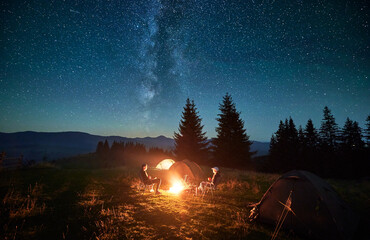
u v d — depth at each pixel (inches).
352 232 156.9
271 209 185.6
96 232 158.9
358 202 251.6
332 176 1115.9
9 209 201.9
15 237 145.2
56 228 164.4
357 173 1077.8
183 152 1165.7
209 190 337.1
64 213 201.0
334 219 152.2
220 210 225.9
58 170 532.7
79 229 163.8
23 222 171.0
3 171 450.0
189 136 1183.6
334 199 172.4
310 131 1523.1
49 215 193.5
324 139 1440.7
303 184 176.2
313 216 161.0
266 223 186.1
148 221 187.0
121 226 172.7
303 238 159.8
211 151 1182.9
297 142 1460.4
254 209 198.4
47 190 297.7
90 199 259.9
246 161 1120.8
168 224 180.7
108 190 323.9
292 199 175.6
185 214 209.2
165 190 346.0
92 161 1825.8
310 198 167.8
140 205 239.5
